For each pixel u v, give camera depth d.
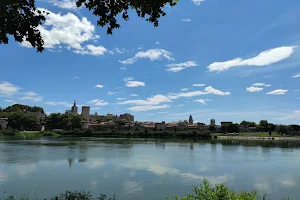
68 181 33.78
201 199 9.02
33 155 62.06
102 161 53.44
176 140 154.62
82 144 105.75
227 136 193.38
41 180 34.22
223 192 9.01
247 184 34.34
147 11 10.47
